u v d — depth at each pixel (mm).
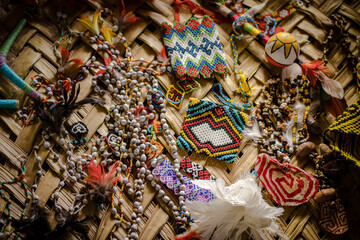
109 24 999
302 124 1007
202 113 974
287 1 1103
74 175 890
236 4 1072
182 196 907
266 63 1054
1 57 877
